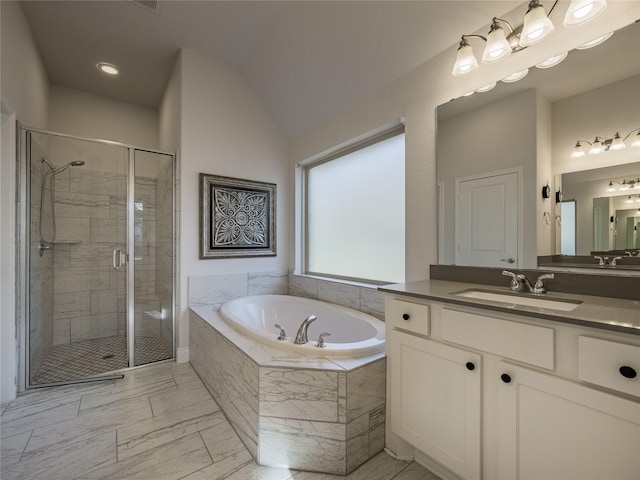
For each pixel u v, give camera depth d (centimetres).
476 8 149
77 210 278
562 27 129
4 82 176
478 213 160
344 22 194
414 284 160
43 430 160
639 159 113
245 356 152
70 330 283
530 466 96
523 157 144
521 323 98
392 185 229
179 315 256
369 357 148
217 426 166
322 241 298
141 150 269
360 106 231
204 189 266
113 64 278
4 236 189
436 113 178
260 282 301
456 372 116
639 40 112
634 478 77
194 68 264
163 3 206
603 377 82
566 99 130
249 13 216
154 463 137
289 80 262
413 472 133
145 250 281
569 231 130
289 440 136
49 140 243
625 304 106
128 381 220
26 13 212
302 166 319
